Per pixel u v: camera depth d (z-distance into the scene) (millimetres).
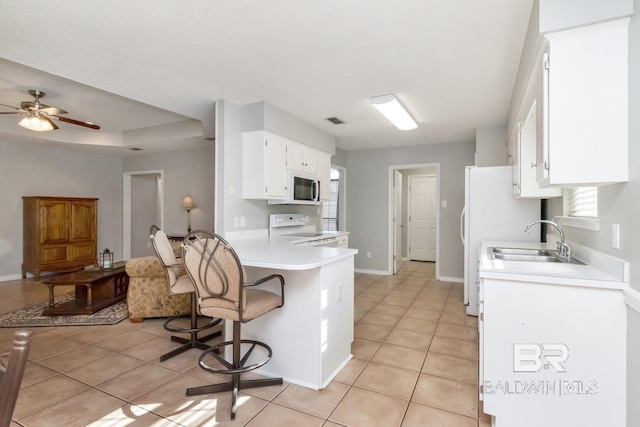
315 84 2908
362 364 2430
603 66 1459
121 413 1833
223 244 1811
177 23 1952
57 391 2051
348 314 2494
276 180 3578
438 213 5422
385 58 2412
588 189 2072
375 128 4438
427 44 2205
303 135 4051
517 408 1607
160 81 2830
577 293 1499
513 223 3438
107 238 6496
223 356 2529
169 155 6215
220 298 1834
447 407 1897
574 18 1458
